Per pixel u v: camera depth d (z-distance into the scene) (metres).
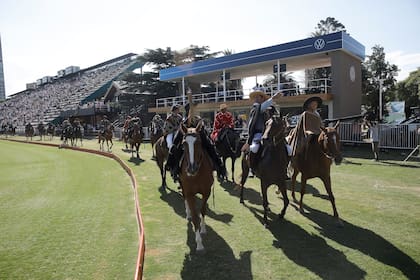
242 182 8.26
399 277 4.50
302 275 4.64
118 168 15.80
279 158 6.30
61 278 4.93
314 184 10.02
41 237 6.66
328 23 38.12
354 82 22.31
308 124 6.99
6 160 21.05
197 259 5.29
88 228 7.09
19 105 79.25
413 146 15.70
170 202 8.82
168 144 8.91
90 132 44.44
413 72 37.47
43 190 11.41
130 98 42.81
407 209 7.36
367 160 14.14
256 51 23.91
